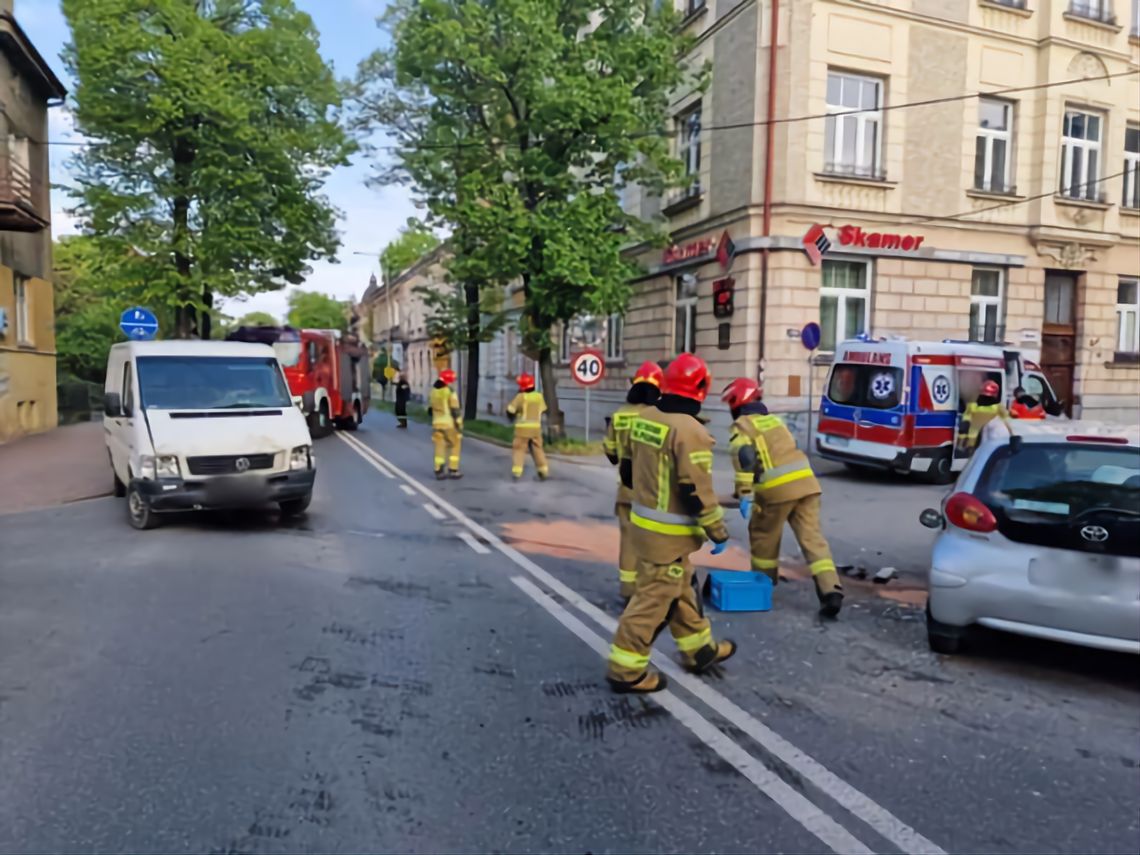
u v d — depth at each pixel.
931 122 18.25
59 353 33.66
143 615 5.88
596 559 7.96
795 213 17.28
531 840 3.12
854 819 3.29
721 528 4.43
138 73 19.78
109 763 3.68
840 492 12.80
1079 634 4.65
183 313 23.25
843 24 17.39
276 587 6.67
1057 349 20.47
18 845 3.04
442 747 3.88
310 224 23.53
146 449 8.55
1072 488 4.86
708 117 19.00
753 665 5.07
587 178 18.39
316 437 21.77
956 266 18.64
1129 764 3.83
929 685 4.77
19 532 8.92
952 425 13.55
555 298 17.17
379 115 20.16
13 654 5.07
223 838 3.10
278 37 22.34
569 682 4.73
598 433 23.30
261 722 4.12
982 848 3.11
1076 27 19.39
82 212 21.39
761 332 17.31
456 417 13.72
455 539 8.77
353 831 3.16
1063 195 19.89
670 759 3.78
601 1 17.80
